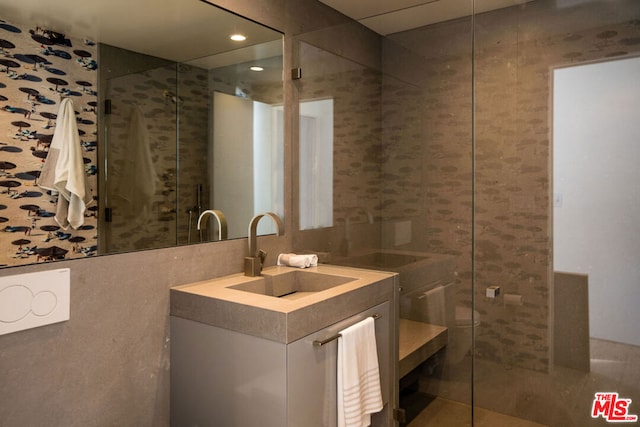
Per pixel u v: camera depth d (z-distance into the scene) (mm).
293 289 2135
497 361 1968
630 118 1675
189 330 1660
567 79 1787
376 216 2150
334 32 2186
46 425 1363
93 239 1475
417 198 2064
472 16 1922
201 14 1823
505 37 1883
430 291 2066
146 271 1641
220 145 1928
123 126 1562
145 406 1653
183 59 1762
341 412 1629
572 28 1770
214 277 1911
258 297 1568
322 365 1558
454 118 1975
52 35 1360
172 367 1729
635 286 1686
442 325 2055
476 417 2014
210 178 1887
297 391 1429
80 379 1448
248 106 2057
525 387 1920
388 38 2074
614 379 1744
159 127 1679
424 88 2016
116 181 1543
